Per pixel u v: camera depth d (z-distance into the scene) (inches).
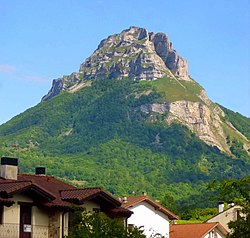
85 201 1834.4
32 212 1721.2
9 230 1662.2
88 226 1582.2
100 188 1862.7
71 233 1587.1
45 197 1728.6
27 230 1711.4
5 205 1658.5
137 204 2522.1
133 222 2497.5
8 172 1860.2
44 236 1737.2
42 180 2003.0
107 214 1884.8
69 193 1854.1
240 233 1894.7
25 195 1715.1
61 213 1749.5
